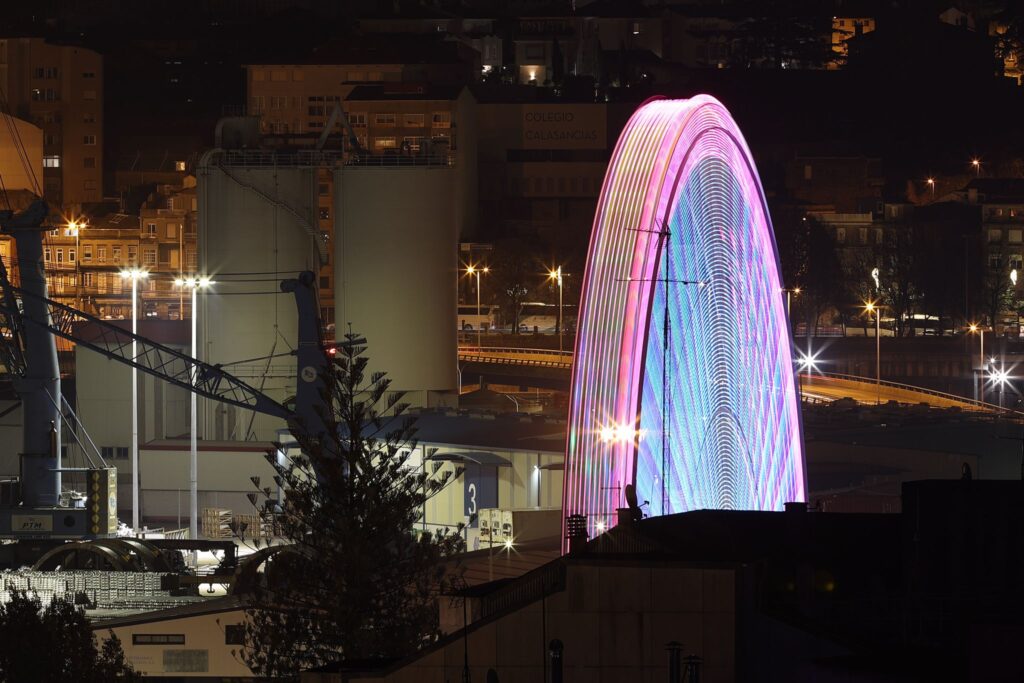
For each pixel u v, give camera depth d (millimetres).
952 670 96750
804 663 98688
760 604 102875
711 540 110125
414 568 140625
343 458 144875
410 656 107000
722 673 101438
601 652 103000
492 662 105000
